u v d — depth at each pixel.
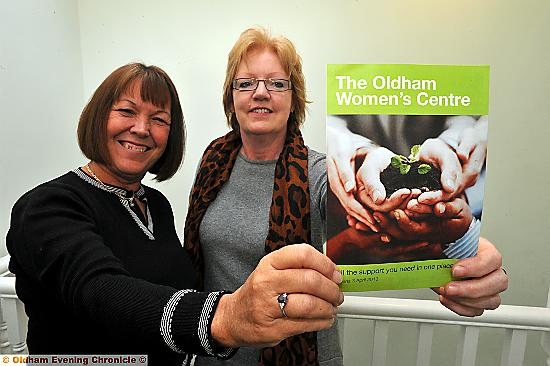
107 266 0.56
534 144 1.67
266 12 1.68
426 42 1.64
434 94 0.48
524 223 1.73
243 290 0.44
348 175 0.48
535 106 1.64
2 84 1.31
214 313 0.45
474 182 0.50
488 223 1.75
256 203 0.99
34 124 1.47
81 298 0.53
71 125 1.71
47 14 1.54
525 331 1.02
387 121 0.48
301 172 0.96
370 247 0.49
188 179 1.85
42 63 1.51
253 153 1.04
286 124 1.03
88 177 0.78
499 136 1.67
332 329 1.01
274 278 0.42
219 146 1.11
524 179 1.70
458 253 0.51
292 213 0.92
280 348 0.91
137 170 0.82
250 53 0.98
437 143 0.49
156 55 1.76
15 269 0.69
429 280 0.51
